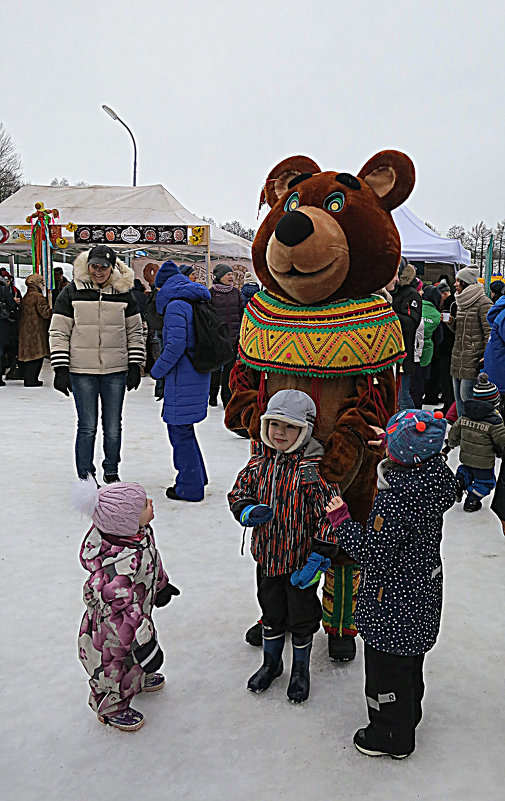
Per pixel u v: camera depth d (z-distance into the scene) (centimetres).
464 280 757
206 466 640
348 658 303
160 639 318
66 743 246
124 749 244
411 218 1425
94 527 254
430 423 229
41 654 304
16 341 1209
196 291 502
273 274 296
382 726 236
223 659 303
